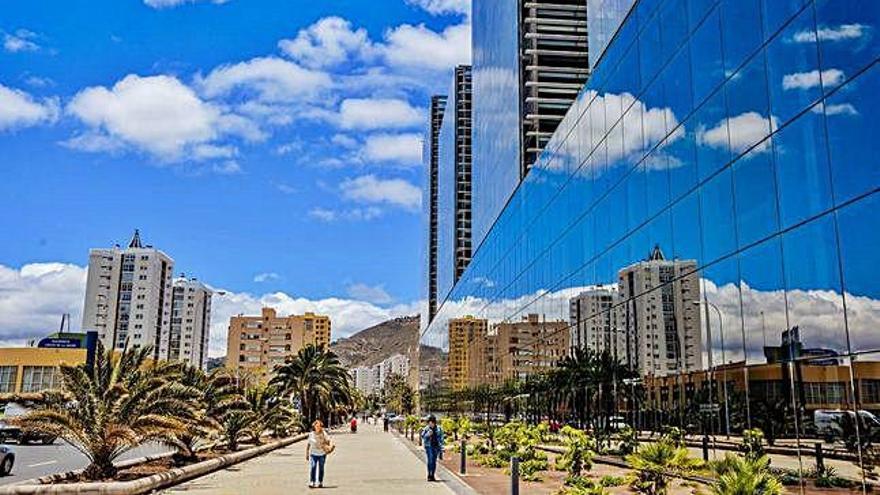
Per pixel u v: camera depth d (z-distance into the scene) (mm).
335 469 26141
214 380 32000
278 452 37438
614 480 16344
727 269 16125
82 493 16312
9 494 15828
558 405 31891
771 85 14367
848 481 11633
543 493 17531
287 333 180250
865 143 11523
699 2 18016
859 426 11398
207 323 143000
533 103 50375
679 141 19219
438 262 117188
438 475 23016
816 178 12758
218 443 33406
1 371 86625
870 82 11469
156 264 125000
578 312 29297
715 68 16969
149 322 121812
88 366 19500
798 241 13266
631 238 23141
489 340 50625
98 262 121625
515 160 48094
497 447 31297
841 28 12227
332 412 86000
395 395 186875
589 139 28438
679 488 14758
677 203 19266
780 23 14094
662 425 19953
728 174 16156
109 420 18609
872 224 11281
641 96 22500
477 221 63375
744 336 15219
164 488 19266
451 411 68000
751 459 11781
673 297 19406
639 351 22125
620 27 24812
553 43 52719
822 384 12414
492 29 61719
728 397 15875
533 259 38062
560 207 32719
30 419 18312
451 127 111062
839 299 12000
